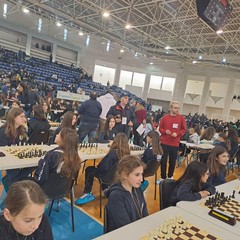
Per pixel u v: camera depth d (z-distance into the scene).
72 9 12.45
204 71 18.70
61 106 8.17
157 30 13.66
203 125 12.67
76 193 3.33
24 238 1.08
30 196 1.00
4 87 8.45
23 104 5.36
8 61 14.32
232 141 5.26
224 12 4.09
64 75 16.88
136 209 1.65
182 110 21.58
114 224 1.53
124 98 4.52
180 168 5.62
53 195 2.21
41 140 3.59
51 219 2.55
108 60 19.91
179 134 3.92
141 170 1.64
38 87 12.02
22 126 3.08
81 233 2.39
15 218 0.99
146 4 9.59
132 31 14.12
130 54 20.12
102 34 14.20
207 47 14.49
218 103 20.47
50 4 11.84
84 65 19.42
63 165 2.15
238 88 19.28
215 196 1.94
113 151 2.80
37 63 15.97
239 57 14.43
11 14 15.25
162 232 1.32
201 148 5.25
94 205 3.04
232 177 5.44
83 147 3.37
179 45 15.40
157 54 18.19
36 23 16.50
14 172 2.51
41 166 2.10
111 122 4.20
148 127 5.68
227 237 1.37
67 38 18.19
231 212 1.74
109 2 10.48
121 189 1.62
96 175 2.93
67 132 2.29
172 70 19.81
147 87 20.64
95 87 17.14
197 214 1.64
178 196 1.94
